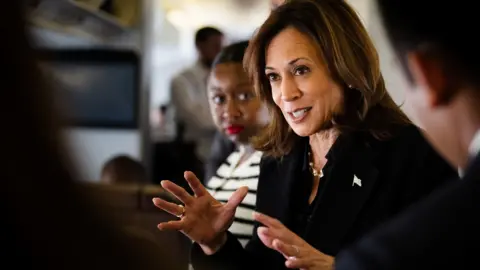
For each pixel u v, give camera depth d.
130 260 0.38
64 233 0.34
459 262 0.43
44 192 0.33
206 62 3.32
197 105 3.20
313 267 0.86
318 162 1.11
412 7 0.46
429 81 0.48
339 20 0.98
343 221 1.01
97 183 0.42
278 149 1.15
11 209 0.32
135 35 2.70
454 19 0.44
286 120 1.11
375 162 1.03
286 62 1.00
